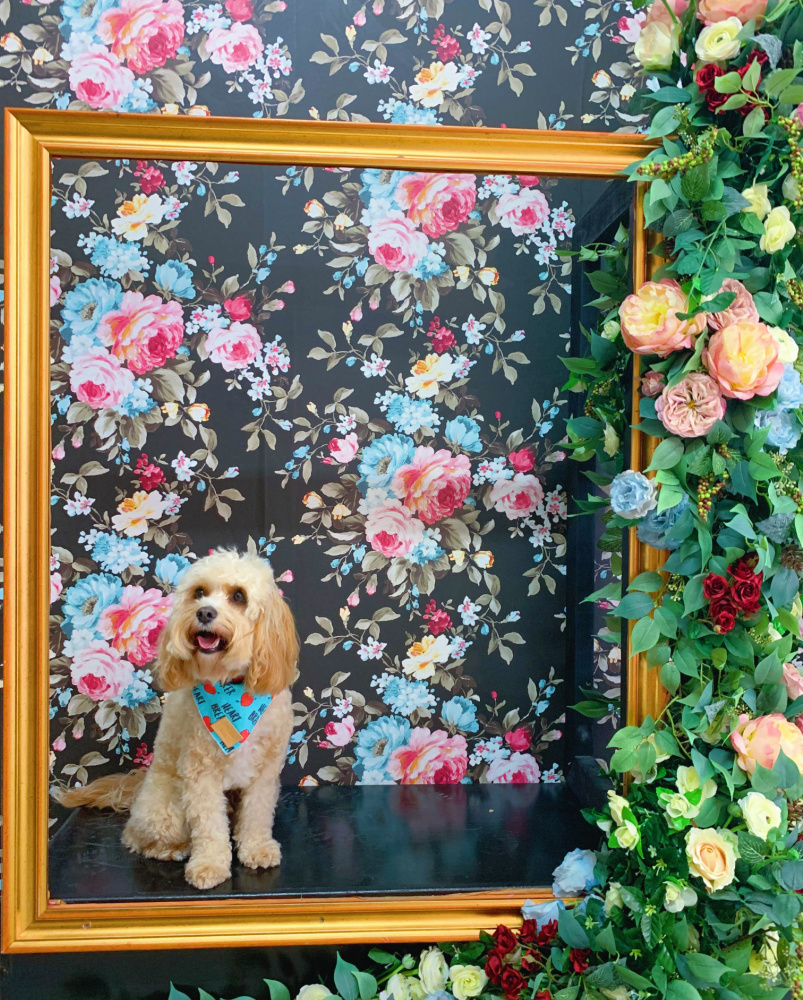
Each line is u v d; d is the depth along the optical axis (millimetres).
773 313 1175
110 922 1220
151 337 1574
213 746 1317
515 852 1429
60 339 1547
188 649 1308
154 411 1585
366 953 1271
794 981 1119
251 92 1596
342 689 1668
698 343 1158
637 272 1263
